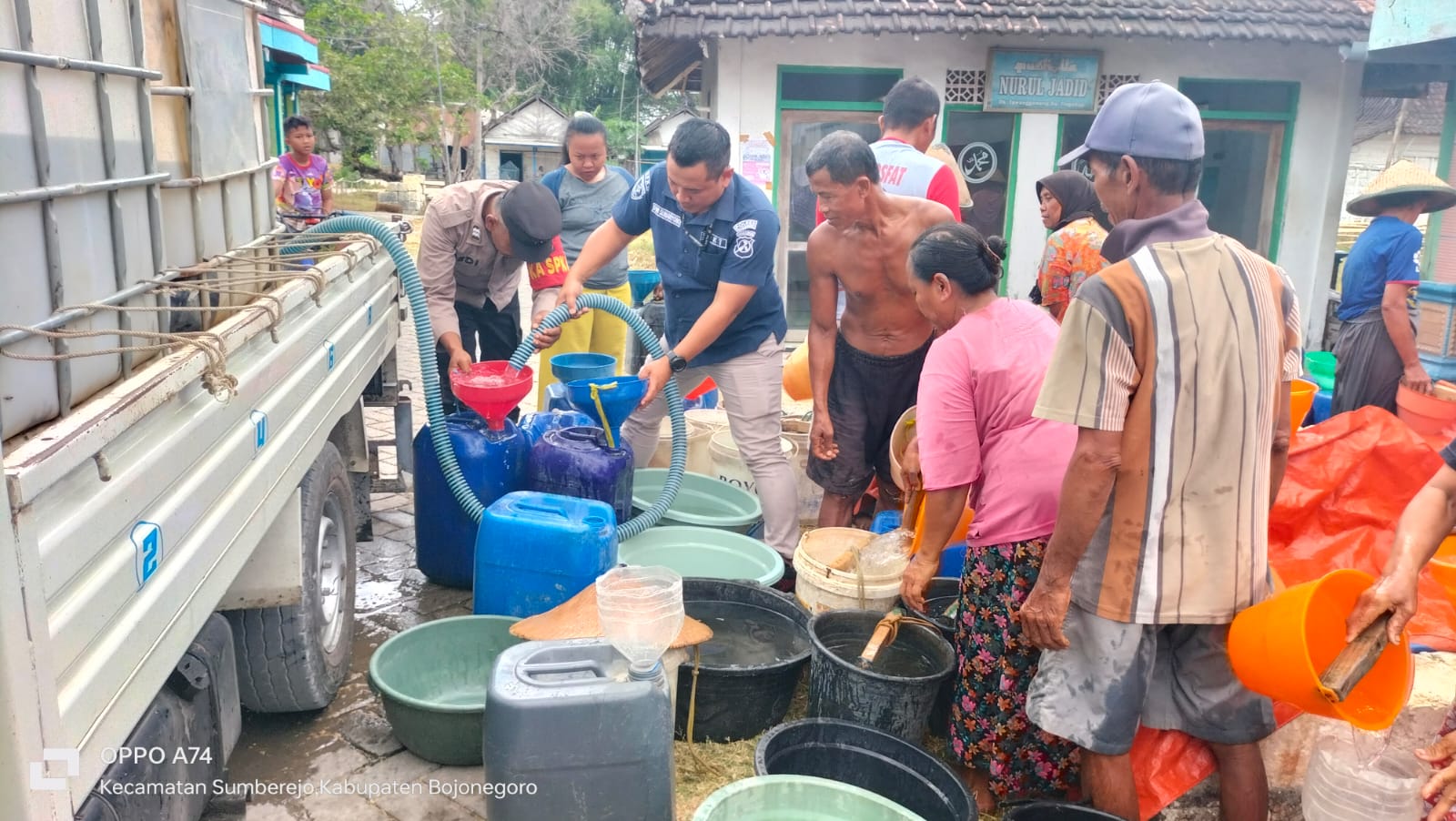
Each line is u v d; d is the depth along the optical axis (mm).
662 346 4281
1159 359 2045
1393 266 4668
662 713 2096
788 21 7906
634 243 19047
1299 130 8664
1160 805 2510
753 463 4023
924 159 3936
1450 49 6387
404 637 2980
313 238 3559
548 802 2057
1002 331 2559
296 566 2568
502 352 4922
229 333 1974
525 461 3926
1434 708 2604
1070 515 2107
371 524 4539
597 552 3148
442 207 4227
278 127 12578
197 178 2547
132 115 2059
